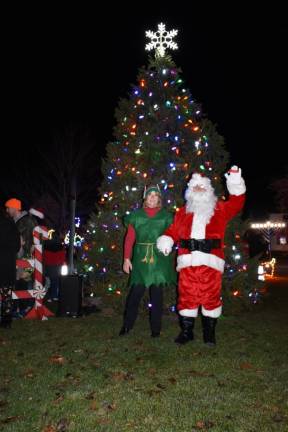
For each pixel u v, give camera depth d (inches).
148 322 286.2
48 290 413.1
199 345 229.5
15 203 328.5
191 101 323.0
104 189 327.9
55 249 410.0
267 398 164.9
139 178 309.1
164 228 247.8
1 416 152.3
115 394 167.9
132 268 253.0
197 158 313.1
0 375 189.3
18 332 261.0
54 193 1040.8
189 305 230.1
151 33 326.6
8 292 274.7
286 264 1014.4
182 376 186.1
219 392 169.6
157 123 314.2
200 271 228.1
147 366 197.9
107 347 226.7
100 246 314.0
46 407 158.2
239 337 249.1
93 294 330.0
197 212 233.1
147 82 320.8
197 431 141.6
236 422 147.1
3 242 273.0
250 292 318.7
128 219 252.1
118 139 326.3
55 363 203.3
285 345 233.5
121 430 142.4
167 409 155.9
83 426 144.9
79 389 172.6
